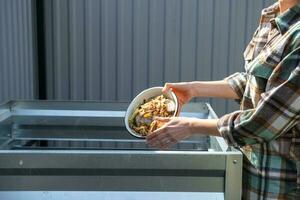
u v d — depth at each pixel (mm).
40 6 3057
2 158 1057
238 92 1525
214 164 1086
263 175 1228
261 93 1194
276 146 1192
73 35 3104
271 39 1223
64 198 1083
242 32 3139
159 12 3092
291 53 1095
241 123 1108
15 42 2719
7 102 1653
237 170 1090
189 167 1083
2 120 1545
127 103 1690
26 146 1685
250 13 3121
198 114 1650
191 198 1102
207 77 3174
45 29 3088
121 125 1647
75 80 3156
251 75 1250
